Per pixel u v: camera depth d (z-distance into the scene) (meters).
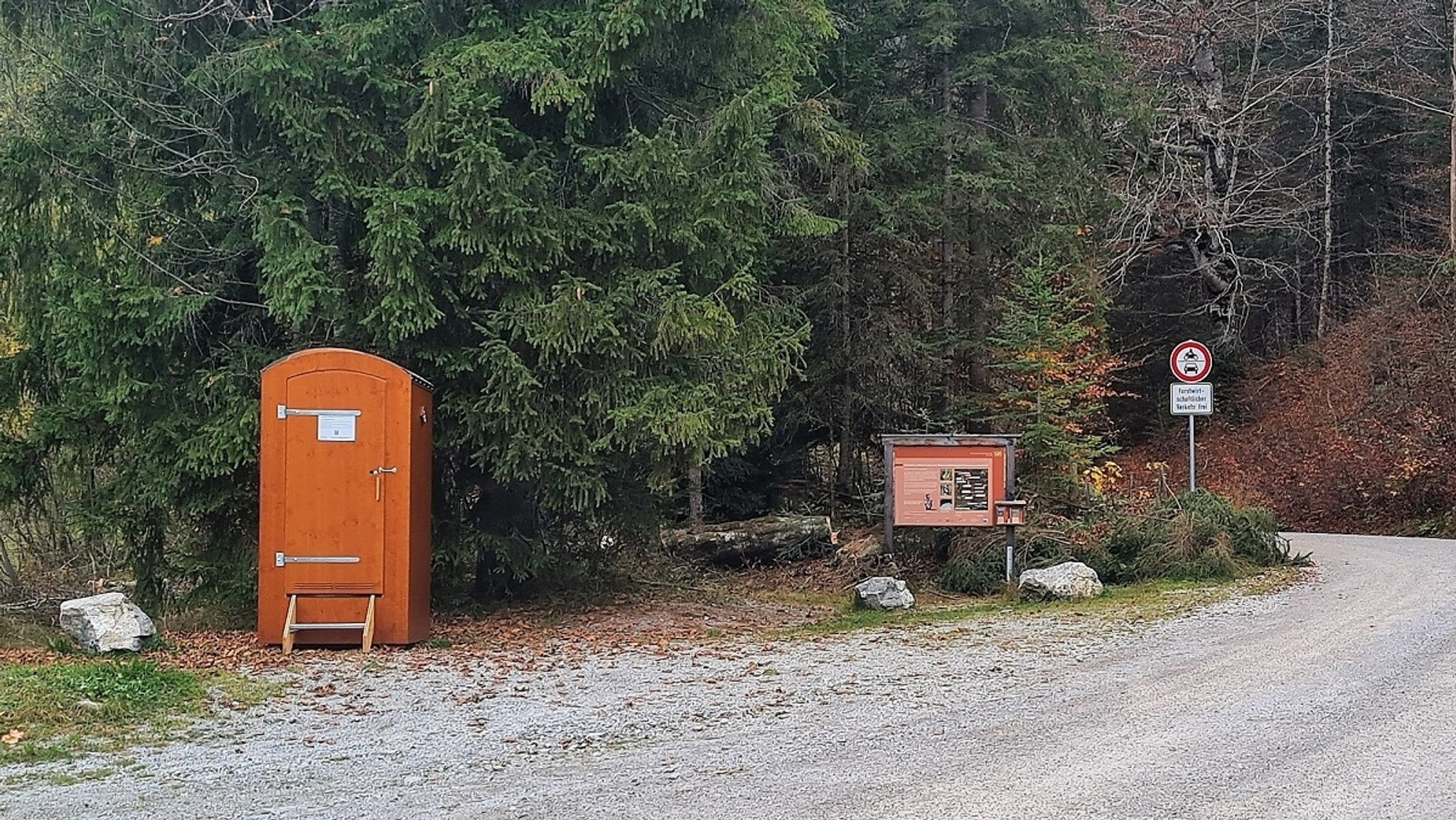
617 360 11.85
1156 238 29.95
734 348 12.42
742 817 5.29
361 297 11.87
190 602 12.91
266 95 11.24
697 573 16.62
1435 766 5.88
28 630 11.91
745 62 13.18
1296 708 7.17
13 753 6.59
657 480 12.28
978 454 13.89
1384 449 23.14
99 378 11.87
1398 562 14.48
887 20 19.03
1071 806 5.36
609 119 12.84
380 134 11.77
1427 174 29.50
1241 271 31.50
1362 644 9.14
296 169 11.79
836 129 16.30
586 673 9.16
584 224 11.81
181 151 12.12
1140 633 10.12
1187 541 13.57
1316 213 33.09
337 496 10.55
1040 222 19.41
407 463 10.65
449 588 13.34
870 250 19.06
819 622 12.01
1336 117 33.31
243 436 11.66
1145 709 7.27
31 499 13.14
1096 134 20.22
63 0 11.98
